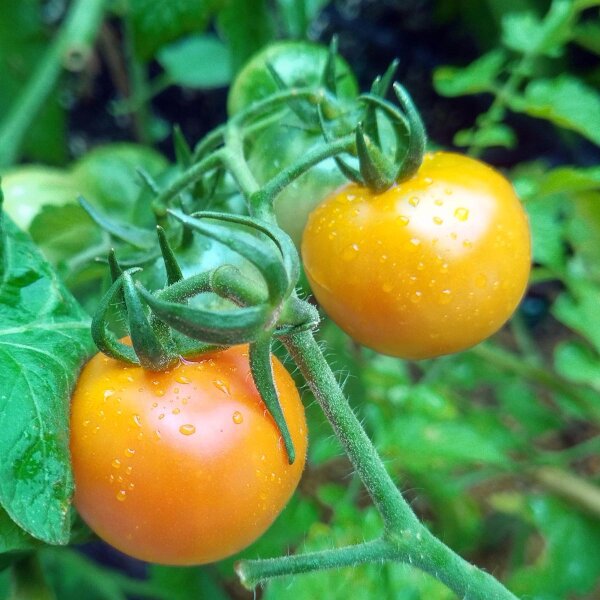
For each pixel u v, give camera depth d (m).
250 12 0.24
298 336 0.11
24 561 0.15
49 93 0.27
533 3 0.29
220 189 0.15
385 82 0.14
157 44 0.22
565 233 0.24
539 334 0.37
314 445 0.20
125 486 0.11
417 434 0.22
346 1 0.37
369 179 0.12
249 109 0.14
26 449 0.11
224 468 0.10
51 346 0.12
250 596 0.28
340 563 0.11
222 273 0.10
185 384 0.11
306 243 0.13
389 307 0.12
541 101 0.20
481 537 0.29
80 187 0.22
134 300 0.10
